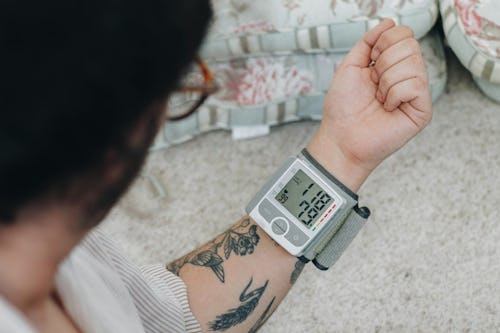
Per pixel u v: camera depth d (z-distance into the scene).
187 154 1.21
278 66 1.14
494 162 1.11
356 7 1.08
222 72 1.16
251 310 0.63
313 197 0.66
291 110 1.16
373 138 0.63
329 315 1.06
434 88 1.12
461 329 1.01
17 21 0.22
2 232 0.26
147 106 0.26
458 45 1.07
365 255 1.08
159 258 1.14
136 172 0.30
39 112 0.22
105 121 0.24
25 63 0.22
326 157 0.66
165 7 0.24
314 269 1.09
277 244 0.66
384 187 1.12
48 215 0.26
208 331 0.61
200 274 0.64
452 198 1.10
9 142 0.22
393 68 0.59
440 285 1.04
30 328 0.27
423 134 1.15
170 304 0.57
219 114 1.17
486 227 1.07
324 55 1.13
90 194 0.27
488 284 1.03
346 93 0.63
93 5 0.22
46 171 0.24
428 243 1.07
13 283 0.28
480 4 1.02
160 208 1.17
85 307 0.39
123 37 0.23
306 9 1.09
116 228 1.17
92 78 0.23
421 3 1.06
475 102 1.16
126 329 0.42
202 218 1.16
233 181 1.18
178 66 0.26
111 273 0.48
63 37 0.22
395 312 1.04
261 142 1.21
